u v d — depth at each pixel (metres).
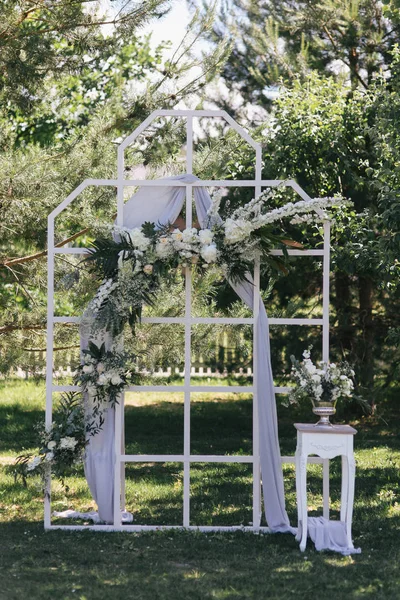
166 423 12.48
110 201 8.00
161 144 8.43
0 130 8.30
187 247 5.82
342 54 12.26
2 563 4.99
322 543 5.42
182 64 8.70
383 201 7.43
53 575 4.75
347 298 12.12
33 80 8.17
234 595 4.39
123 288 5.85
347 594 4.43
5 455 9.51
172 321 6.02
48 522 5.93
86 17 8.26
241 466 9.14
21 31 8.23
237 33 12.67
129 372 6.04
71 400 6.05
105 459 6.01
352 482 5.40
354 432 5.40
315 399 5.53
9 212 7.50
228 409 13.73
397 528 6.01
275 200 10.56
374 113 10.29
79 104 15.10
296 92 10.88
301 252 6.06
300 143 10.36
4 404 13.98
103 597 4.33
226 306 10.66
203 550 5.36
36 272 8.47
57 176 7.67
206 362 12.53
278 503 5.92
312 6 12.05
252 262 5.99
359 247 9.34
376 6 11.96
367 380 11.84
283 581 4.66
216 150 8.27
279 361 11.77
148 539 5.66
